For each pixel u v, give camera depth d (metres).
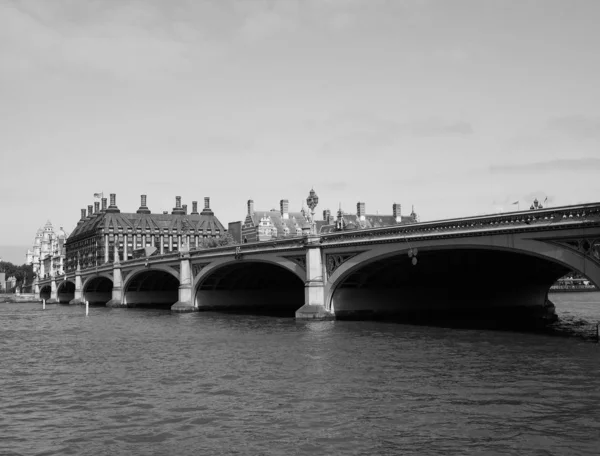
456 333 54.16
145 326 75.31
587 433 22.94
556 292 184.00
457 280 75.19
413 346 45.72
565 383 31.05
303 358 41.38
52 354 49.12
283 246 75.44
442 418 25.30
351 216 164.62
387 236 59.50
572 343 45.75
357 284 71.00
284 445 22.56
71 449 22.89
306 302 70.31
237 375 36.06
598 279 41.66
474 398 28.39
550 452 21.08
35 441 23.97
